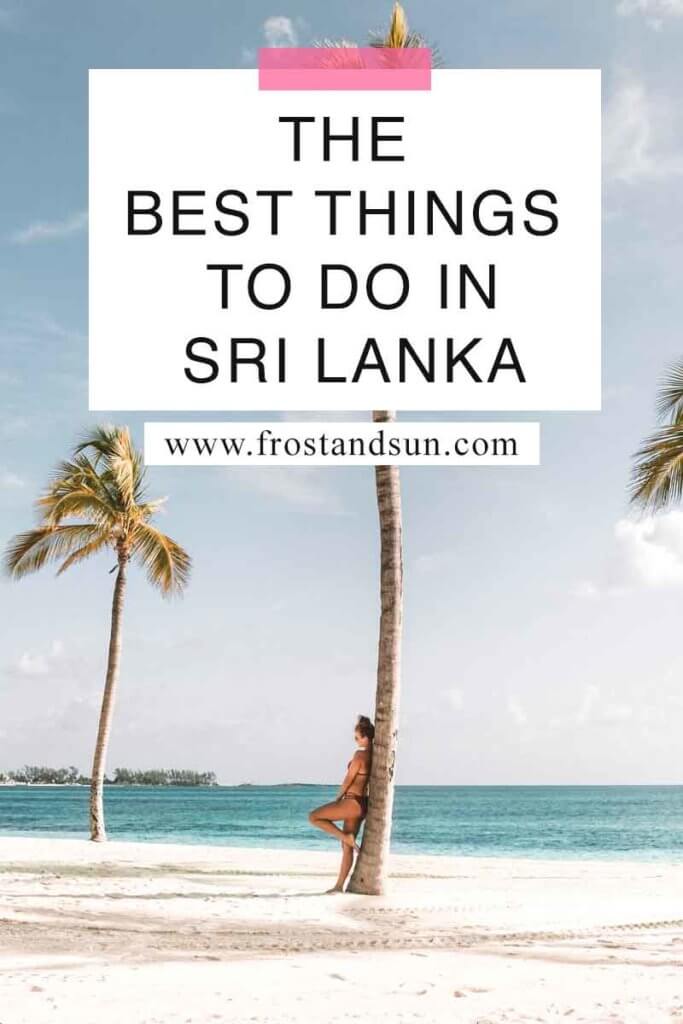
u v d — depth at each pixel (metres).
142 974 7.02
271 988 6.59
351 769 12.68
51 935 8.80
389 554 12.73
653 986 6.86
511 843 52.56
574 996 6.46
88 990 6.41
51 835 49.91
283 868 17.25
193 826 67.94
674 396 15.70
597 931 9.79
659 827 67.25
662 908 11.62
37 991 6.33
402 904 11.52
